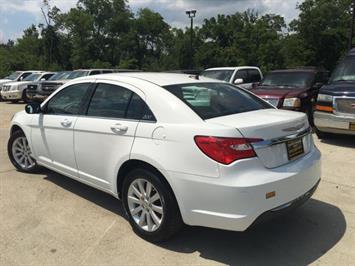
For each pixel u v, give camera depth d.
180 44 62.25
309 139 4.13
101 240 3.94
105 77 4.60
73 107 4.85
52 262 3.54
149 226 3.89
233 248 3.78
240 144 3.34
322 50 53.03
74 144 4.70
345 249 3.74
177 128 3.59
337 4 52.22
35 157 5.65
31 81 21.34
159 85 4.05
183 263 3.53
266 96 9.88
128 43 66.00
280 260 3.57
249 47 58.72
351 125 7.86
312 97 10.18
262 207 3.33
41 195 5.16
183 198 3.52
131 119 4.03
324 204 4.82
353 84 8.23
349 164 6.57
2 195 5.15
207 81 4.52
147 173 3.78
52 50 62.69
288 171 3.54
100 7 65.75
